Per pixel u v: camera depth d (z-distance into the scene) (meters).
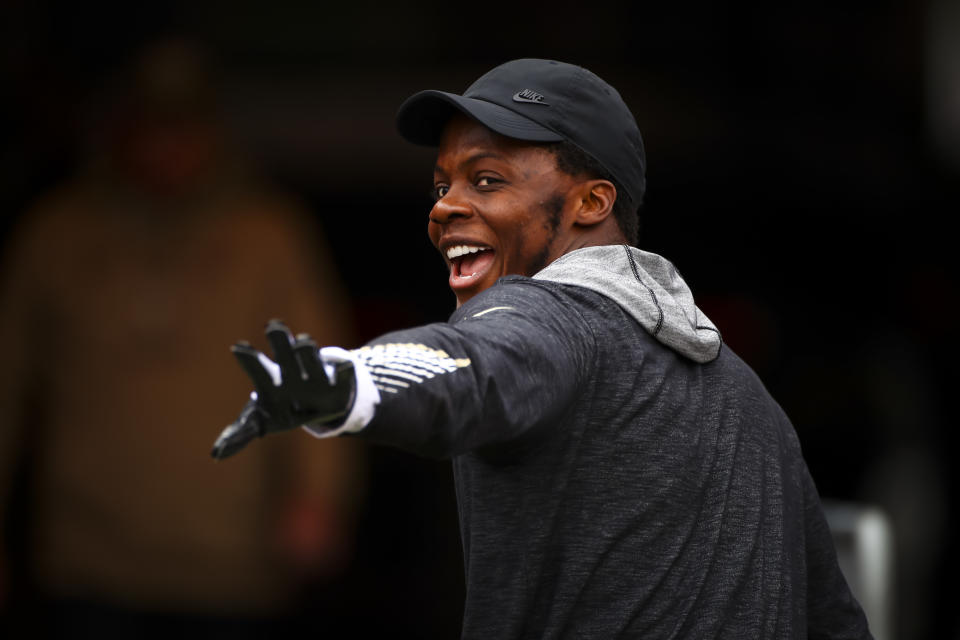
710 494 7.42
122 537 16.38
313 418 5.65
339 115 28.42
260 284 17.05
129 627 16.53
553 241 7.61
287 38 29.36
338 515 17.50
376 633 25.14
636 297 7.33
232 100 28.23
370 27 29.53
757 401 7.86
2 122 21.42
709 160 28.92
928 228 29.70
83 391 16.53
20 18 25.23
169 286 16.66
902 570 21.86
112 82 21.94
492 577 7.11
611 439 7.12
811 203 29.27
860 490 22.91
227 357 16.70
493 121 7.45
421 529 25.61
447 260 7.75
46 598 18.30
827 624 8.45
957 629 21.66
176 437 16.44
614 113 7.77
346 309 27.22
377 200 28.44
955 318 22.84
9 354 16.73
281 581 17.33
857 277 29.02
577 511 7.09
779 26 30.17
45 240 16.78
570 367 6.75
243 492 16.66
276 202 17.89
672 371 7.41
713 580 7.33
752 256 29.02
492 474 7.12
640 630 7.11
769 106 29.67
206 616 16.62
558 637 7.09
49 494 16.59
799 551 7.91
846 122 30.47
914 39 31.41
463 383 6.07
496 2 29.92
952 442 22.42
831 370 24.80
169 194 16.84
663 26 30.00
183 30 26.97
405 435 5.92
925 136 31.34
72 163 21.19
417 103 7.71
